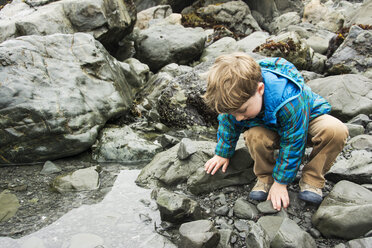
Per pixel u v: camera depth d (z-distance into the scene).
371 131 3.46
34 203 2.66
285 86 2.12
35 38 3.74
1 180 2.97
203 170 2.82
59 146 3.32
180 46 6.02
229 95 1.91
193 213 2.39
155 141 3.82
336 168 2.75
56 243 2.22
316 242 2.19
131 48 6.34
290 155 2.25
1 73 3.26
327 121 2.29
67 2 4.98
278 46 5.35
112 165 3.32
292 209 2.46
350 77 4.12
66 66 3.73
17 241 2.23
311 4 8.73
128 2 5.80
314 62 5.47
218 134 2.68
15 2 5.58
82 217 2.49
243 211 2.46
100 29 5.10
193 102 4.14
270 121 2.16
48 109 3.27
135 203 2.67
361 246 2.02
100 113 3.72
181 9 10.94
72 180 2.91
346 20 7.57
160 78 5.03
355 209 2.15
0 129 3.13
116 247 2.20
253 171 2.87
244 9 9.34
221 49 6.47
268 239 2.12
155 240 2.27
